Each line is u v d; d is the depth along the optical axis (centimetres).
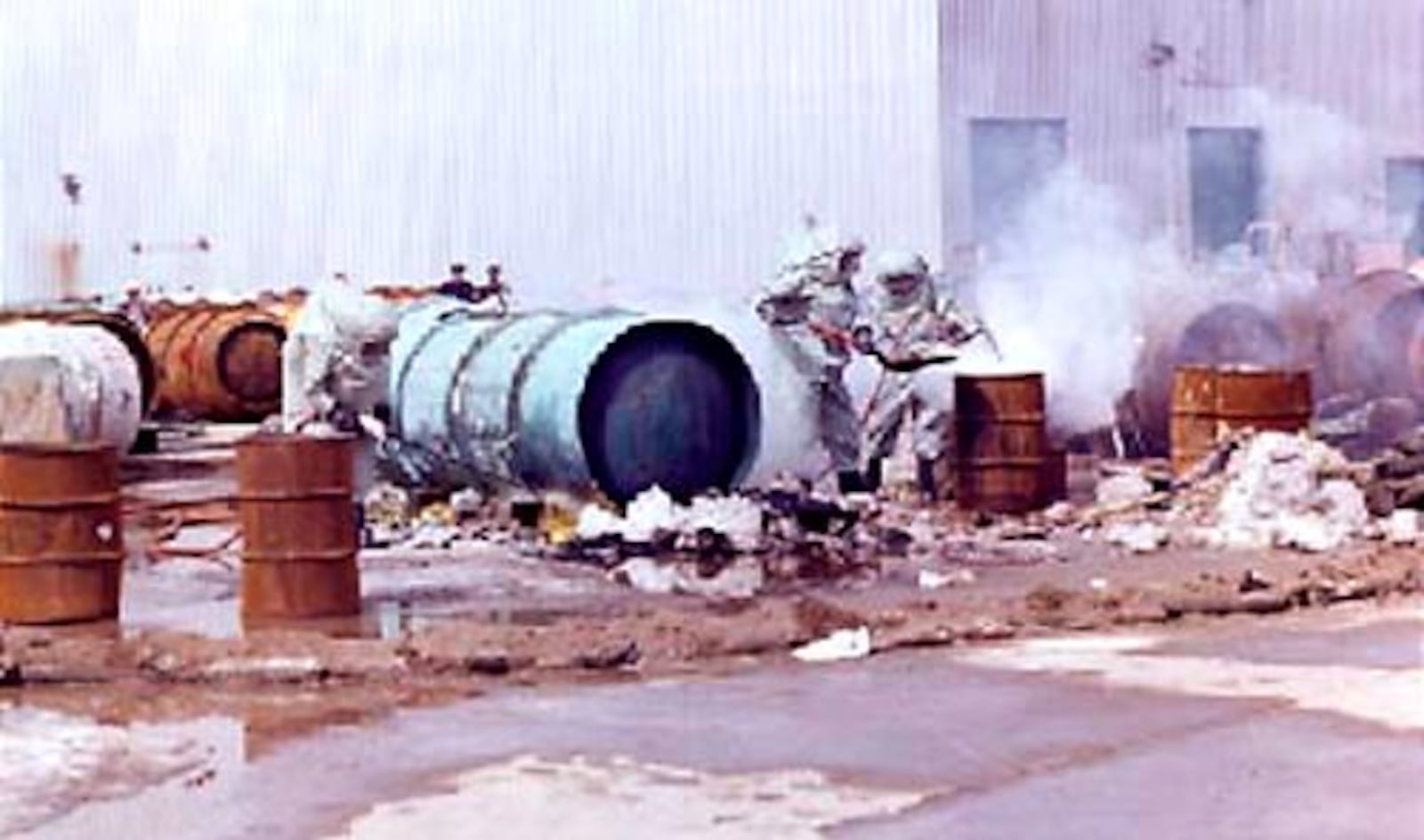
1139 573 1867
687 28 4084
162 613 1731
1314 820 968
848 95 3919
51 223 5019
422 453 2527
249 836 990
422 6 4466
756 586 1848
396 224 4538
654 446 2269
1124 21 4078
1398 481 2234
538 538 2259
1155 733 1182
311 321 2194
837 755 1141
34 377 2519
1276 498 2158
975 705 1284
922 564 1992
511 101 4341
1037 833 959
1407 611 1659
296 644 1495
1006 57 3941
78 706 1347
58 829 1005
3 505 1648
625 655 1474
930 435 2577
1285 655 1441
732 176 4053
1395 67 4422
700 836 970
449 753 1171
